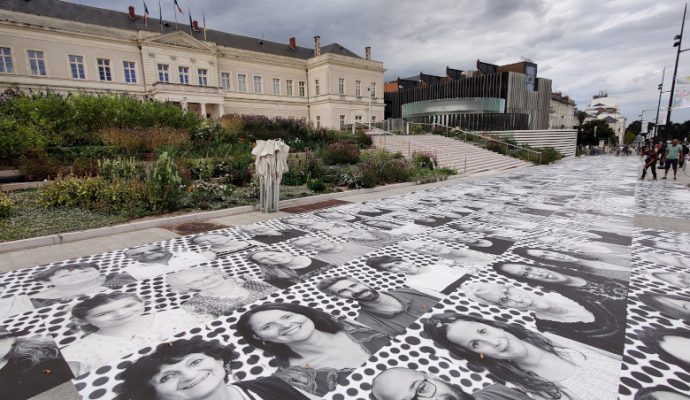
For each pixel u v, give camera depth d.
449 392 2.25
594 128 52.62
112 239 5.70
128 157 10.67
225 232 6.18
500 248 5.30
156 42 31.66
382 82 46.59
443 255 4.97
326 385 2.32
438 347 2.75
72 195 7.27
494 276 4.19
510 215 7.69
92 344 2.78
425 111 34.94
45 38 27.52
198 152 12.55
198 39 37.19
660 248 5.23
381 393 2.24
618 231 6.25
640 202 9.16
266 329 3.01
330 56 40.84
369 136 22.27
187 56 33.66
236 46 40.81
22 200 7.36
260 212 7.92
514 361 2.57
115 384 2.34
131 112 13.59
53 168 9.17
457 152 20.56
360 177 11.57
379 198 9.95
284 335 2.91
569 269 4.41
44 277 4.10
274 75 41.69
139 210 6.86
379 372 2.46
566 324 3.09
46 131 10.97
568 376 2.41
